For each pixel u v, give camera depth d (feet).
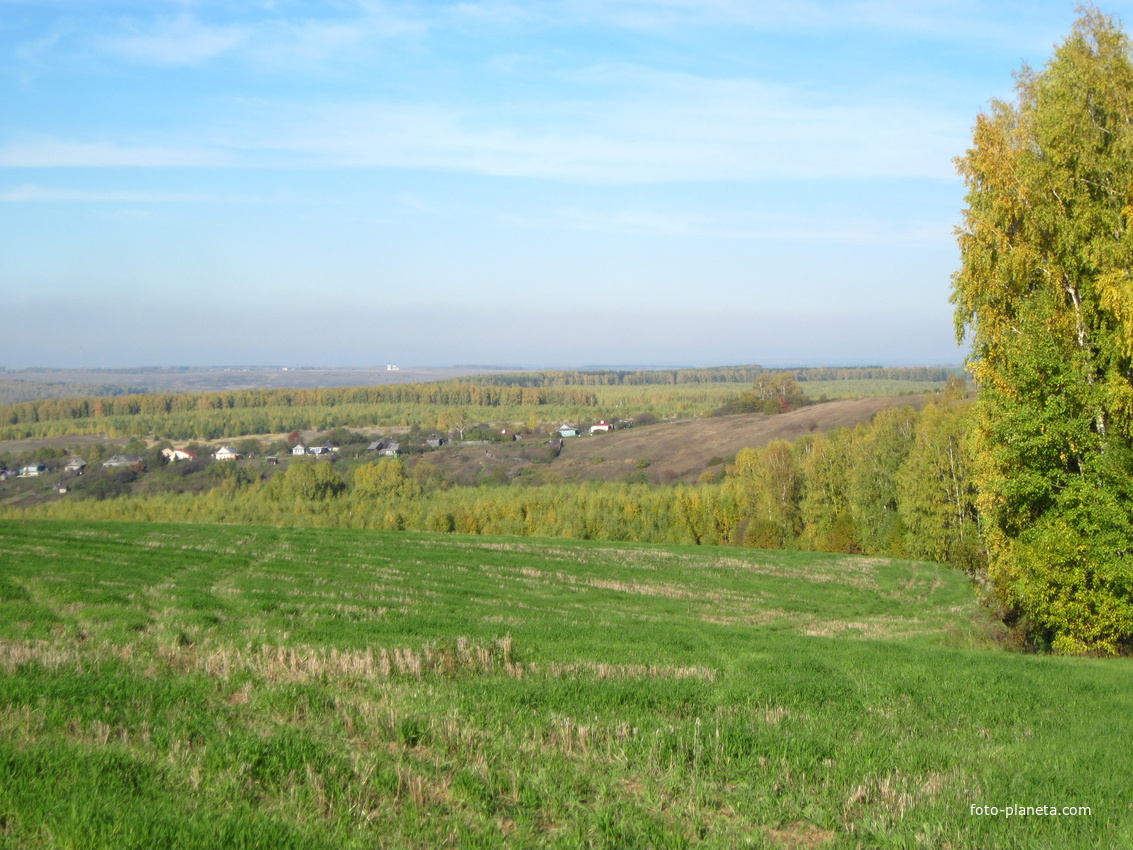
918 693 47.62
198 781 25.79
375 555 131.44
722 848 23.90
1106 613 72.54
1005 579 84.94
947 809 26.99
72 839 20.75
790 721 38.99
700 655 61.21
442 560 131.95
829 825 26.02
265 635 58.59
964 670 56.49
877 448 224.53
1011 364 77.92
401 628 66.74
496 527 281.95
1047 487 75.05
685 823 25.53
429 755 30.71
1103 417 76.89
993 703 45.68
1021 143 79.20
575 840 23.65
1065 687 51.44
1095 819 26.55
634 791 28.40
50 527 143.64
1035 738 38.52
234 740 29.19
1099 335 74.49
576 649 61.31
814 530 233.96
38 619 61.11
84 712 32.30
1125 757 33.86
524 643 62.44
